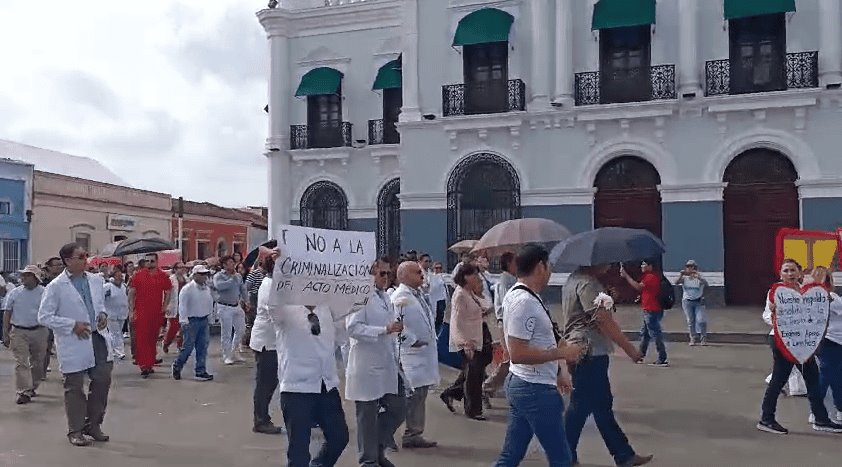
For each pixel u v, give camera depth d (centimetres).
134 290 1343
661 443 812
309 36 2780
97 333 859
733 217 2155
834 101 2023
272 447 827
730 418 925
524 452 548
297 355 605
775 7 2038
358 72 2723
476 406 936
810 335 834
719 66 2122
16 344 1118
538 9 2295
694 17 2141
